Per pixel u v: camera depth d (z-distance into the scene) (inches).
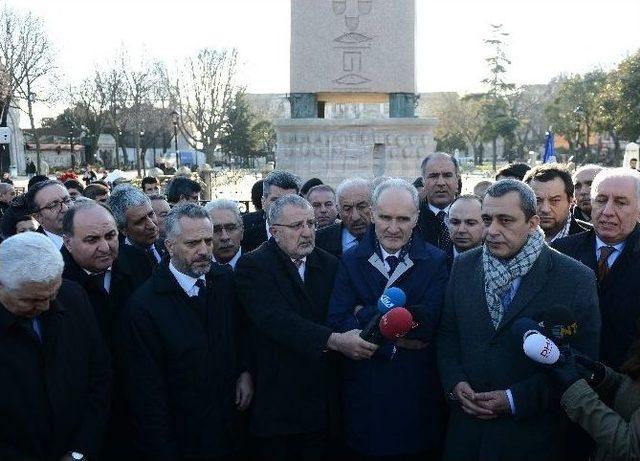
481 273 141.2
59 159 2507.4
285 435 152.2
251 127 2481.5
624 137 1699.1
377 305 142.0
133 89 2133.4
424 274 150.9
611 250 159.3
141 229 193.2
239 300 156.6
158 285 148.3
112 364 154.5
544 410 133.2
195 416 147.5
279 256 156.2
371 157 604.1
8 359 126.3
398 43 571.5
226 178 1364.4
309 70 578.2
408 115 590.6
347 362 154.1
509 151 2504.9
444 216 221.8
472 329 138.6
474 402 134.0
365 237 157.5
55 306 133.0
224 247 201.9
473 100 2647.6
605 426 116.7
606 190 154.9
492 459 133.1
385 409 147.1
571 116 2198.6
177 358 146.5
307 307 155.4
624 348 150.5
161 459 141.6
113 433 154.7
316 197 243.6
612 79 1743.4
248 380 157.3
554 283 134.8
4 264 122.9
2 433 126.6
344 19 566.9
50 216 220.8
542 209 183.3
